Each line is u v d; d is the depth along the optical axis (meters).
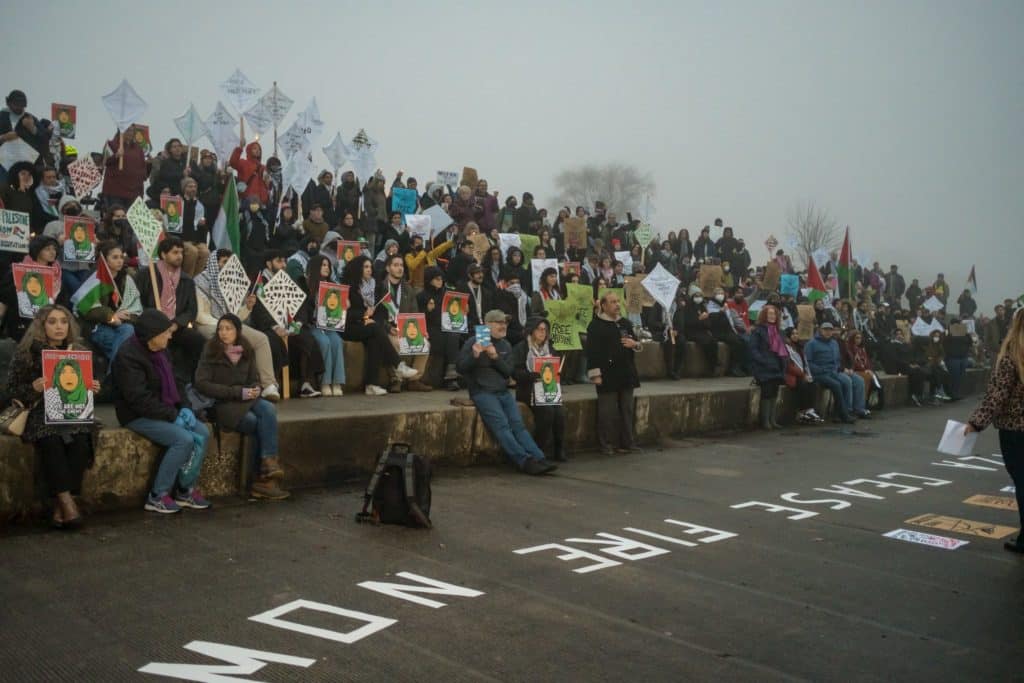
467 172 17.83
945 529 7.86
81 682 4.04
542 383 10.47
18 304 8.65
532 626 4.96
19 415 6.48
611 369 11.46
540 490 8.81
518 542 6.75
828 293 23.53
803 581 6.09
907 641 4.98
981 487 10.06
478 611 5.18
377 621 4.94
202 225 13.22
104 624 4.75
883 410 18.98
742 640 4.88
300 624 4.85
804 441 13.48
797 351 15.70
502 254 16.05
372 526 7.04
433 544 6.59
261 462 7.82
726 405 14.33
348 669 4.28
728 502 8.64
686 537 7.18
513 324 13.27
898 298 31.16
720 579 6.05
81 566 5.71
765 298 20.33
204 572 5.69
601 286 15.13
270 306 10.05
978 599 5.82
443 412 9.70
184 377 8.38
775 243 24.86
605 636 4.86
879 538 7.45
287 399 10.41
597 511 7.95
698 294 17.56
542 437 10.57
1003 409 6.89
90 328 9.11
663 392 13.54
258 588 5.42
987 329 27.08
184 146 14.70
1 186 10.51
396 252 11.90
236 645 4.52
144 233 9.13
